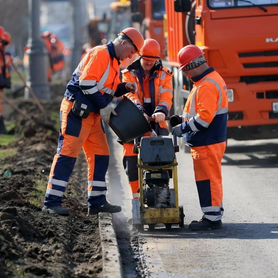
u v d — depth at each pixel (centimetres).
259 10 2545
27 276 1295
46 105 4491
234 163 2591
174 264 1476
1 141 3231
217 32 2545
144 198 1708
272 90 2588
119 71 1756
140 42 1739
